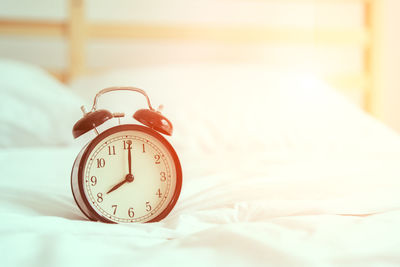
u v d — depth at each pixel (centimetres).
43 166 88
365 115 121
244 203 67
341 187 73
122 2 158
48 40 152
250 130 106
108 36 156
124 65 160
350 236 55
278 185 74
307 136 106
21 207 68
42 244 55
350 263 51
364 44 184
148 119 67
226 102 114
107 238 59
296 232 57
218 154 99
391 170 81
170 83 122
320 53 180
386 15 188
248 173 81
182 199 71
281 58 176
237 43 171
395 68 191
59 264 51
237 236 54
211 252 53
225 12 168
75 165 67
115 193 66
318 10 179
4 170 84
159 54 163
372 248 53
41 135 106
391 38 190
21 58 150
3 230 59
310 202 67
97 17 156
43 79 124
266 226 58
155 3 161
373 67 184
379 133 111
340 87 182
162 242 59
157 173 68
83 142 105
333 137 106
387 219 61
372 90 185
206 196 71
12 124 104
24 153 98
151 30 160
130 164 67
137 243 58
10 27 147
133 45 160
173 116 108
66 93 120
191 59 167
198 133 105
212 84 123
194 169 86
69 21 151
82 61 153
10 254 53
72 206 69
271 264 51
